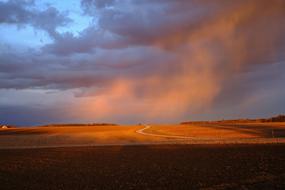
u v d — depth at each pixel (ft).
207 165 87.86
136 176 75.20
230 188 59.26
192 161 96.27
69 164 97.60
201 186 62.54
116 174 78.59
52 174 80.59
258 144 137.80
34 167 92.84
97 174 79.25
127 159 105.91
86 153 128.57
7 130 438.40
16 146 186.60
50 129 444.14
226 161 93.09
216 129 331.36
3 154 132.36
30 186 67.21
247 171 75.56
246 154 105.50
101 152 130.72
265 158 94.68
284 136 222.28
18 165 97.50
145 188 62.90
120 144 176.55
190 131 312.50
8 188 65.72
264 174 70.74
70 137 282.15
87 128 450.30
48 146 178.19
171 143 163.73
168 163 94.07
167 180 69.41
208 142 160.66
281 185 59.26
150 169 84.53
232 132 281.54
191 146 141.90
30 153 133.90
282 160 89.66
